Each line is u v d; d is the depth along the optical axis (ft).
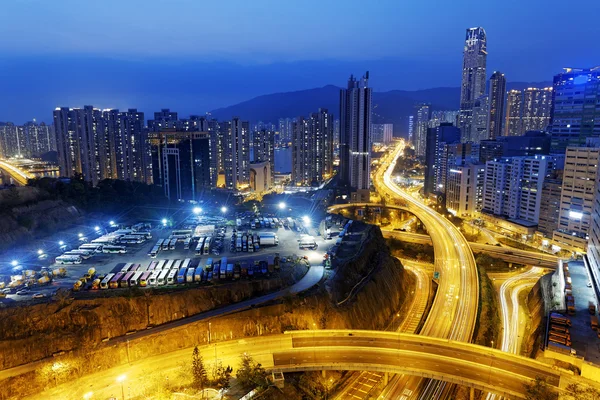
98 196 616.80
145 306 317.63
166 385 263.49
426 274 571.28
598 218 411.13
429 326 395.34
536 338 372.79
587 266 453.17
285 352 299.38
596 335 316.19
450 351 302.86
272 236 485.97
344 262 431.84
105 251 437.58
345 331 328.49
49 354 282.97
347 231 550.36
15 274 370.73
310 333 324.60
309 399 281.74
